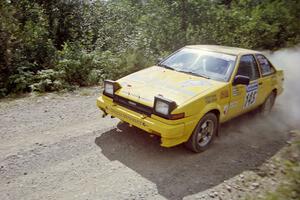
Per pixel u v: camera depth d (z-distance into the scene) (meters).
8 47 8.09
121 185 3.92
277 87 7.13
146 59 10.25
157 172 4.30
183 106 4.39
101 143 4.99
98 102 5.31
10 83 7.60
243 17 16.11
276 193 3.54
